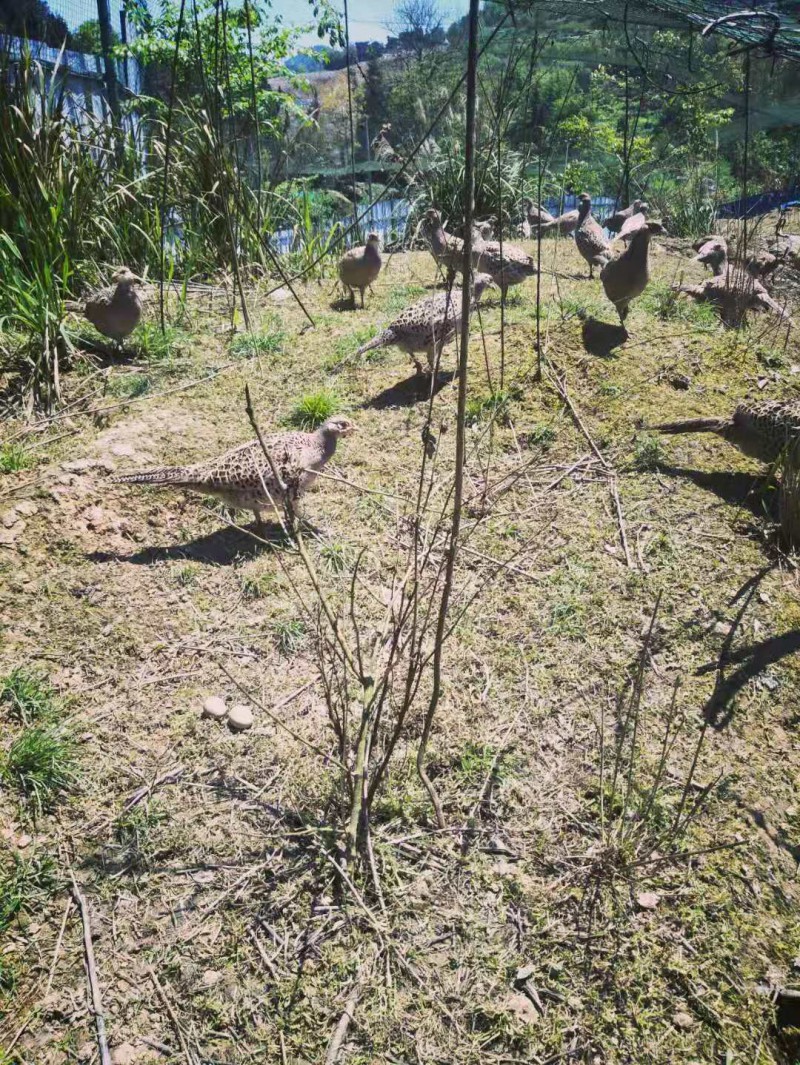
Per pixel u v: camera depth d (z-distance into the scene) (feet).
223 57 23.89
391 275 28.76
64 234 22.36
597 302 23.54
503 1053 8.59
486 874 10.02
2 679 11.81
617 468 16.76
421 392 19.17
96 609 13.23
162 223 24.22
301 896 9.79
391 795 10.76
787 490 14.66
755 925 9.59
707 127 41.32
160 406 18.43
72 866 9.98
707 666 12.61
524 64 27.99
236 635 13.03
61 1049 8.46
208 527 15.14
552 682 12.39
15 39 23.62
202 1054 8.48
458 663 12.60
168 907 9.65
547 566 14.39
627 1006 8.93
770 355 20.62
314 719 11.75
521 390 18.75
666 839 10.30
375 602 13.55
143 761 11.15
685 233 38.75
